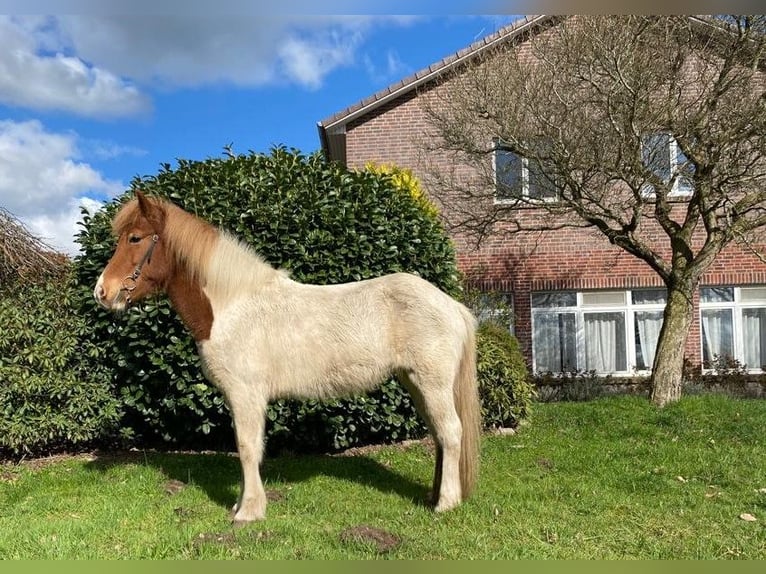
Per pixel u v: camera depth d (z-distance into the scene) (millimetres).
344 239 6363
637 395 9898
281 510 4598
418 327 4367
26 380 6012
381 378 4488
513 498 4848
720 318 12844
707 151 7980
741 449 6395
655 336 13008
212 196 6250
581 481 5391
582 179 9055
